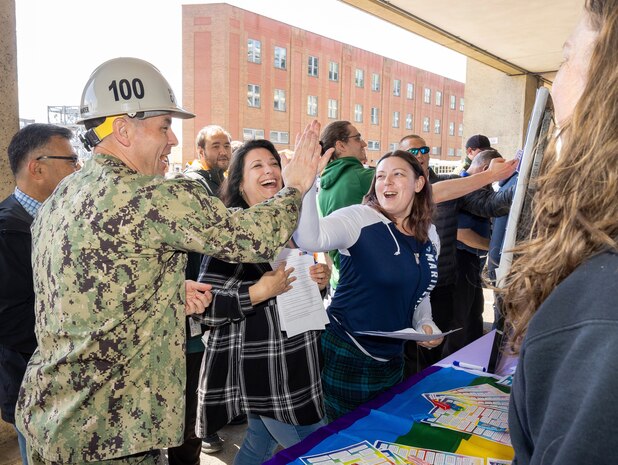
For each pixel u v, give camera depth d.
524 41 6.74
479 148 4.80
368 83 32.59
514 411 0.51
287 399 1.61
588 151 0.47
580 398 0.41
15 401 1.65
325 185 2.61
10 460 2.20
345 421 1.30
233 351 1.61
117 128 1.19
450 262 2.96
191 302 1.43
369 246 1.68
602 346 0.40
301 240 1.52
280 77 27.69
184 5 25.33
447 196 2.50
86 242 1.08
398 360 1.86
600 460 0.38
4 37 2.23
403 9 5.44
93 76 1.24
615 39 0.47
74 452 1.10
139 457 1.19
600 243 0.46
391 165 1.75
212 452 2.63
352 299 1.73
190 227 1.11
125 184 1.10
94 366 1.10
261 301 1.51
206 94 25.52
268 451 1.80
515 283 0.56
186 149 25.94
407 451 1.13
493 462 1.08
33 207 1.72
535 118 1.09
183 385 1.19
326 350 1.80
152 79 1.24
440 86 38.47
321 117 30.05
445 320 3.04
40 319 1.17
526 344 0.47
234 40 25.50
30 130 1.73
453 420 1.29
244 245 1.17
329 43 29.89
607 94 0.47
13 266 1.54
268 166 1.74
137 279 1.10
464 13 5.59
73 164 1.79
